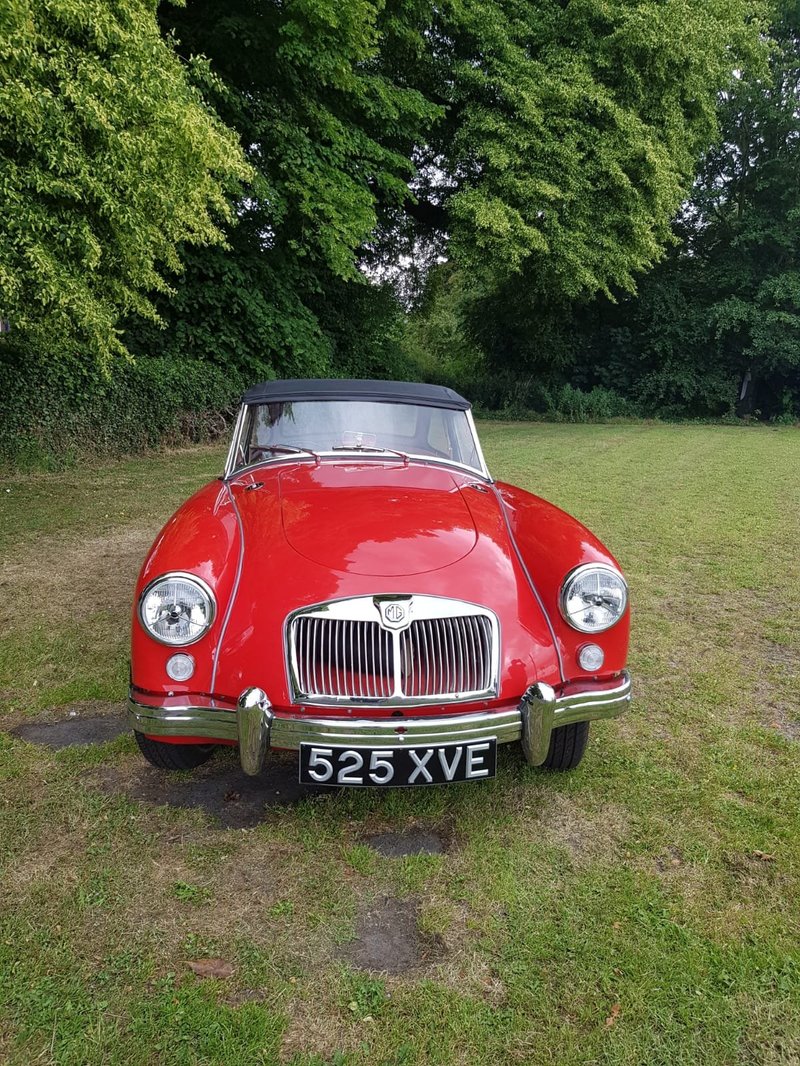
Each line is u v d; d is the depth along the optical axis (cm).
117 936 197
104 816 248
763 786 272
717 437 1653
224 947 195
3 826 241
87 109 491
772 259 2197
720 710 334
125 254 589
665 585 514
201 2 1135
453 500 304
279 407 360
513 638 243
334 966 190
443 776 230
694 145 1750
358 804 259
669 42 1470
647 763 288
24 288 562
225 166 622
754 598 488
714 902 213
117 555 567
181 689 234
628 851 236
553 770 282
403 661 232
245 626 237
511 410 2275
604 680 252
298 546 258
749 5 1700
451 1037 170
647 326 2267
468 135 1487
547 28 1530
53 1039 167
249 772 230
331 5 1057
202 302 1304
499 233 1471
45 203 540
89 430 1023
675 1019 176
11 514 695
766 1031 173
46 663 371
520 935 201
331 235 1227
